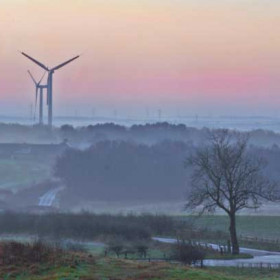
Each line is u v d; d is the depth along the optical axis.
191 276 91.00
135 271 92.50
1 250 97.19
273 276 111.75
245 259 151.25
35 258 95.94
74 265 93.56
